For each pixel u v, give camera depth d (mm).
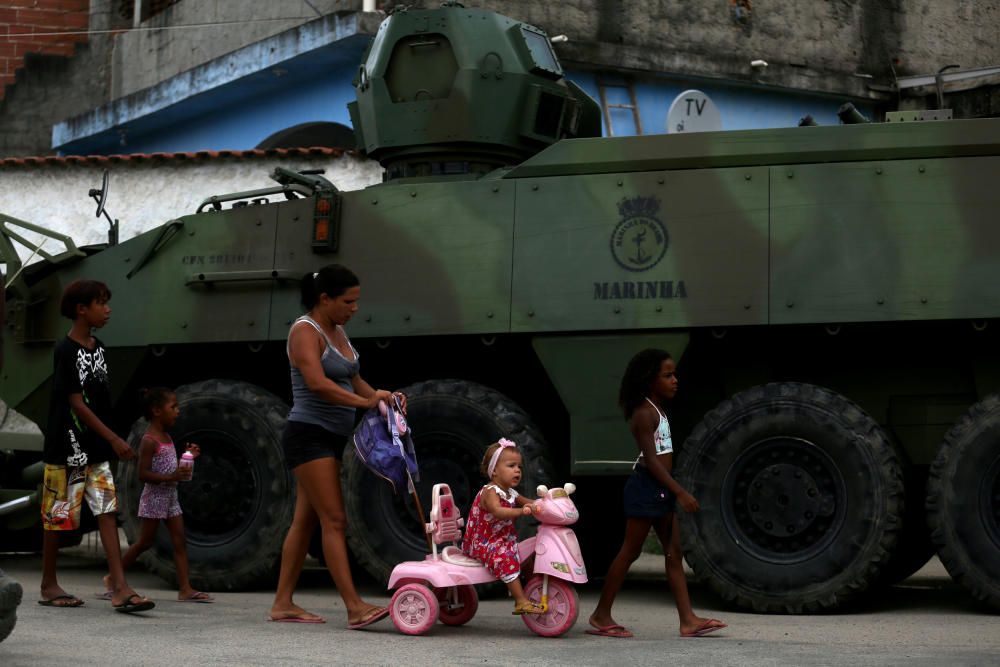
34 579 9453
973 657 5691
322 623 6832
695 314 7957
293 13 18484
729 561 7695
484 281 8383
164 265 9266
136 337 9273
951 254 7617
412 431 8414
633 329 8078
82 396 7148
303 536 6875
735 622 7176
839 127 7906
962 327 7816
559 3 17922
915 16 20656
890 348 8180
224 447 8867
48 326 9641
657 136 8211
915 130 7793
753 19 19375
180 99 18828
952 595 8789
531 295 8281
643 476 6422
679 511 7844
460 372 9156
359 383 6867
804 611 7531
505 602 8047
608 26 18250
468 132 9148
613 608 7988
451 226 8516
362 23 16422
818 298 7770
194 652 5719
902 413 8156
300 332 6617
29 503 9828
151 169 15094
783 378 8359
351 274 6703
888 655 5750
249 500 8797
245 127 18875
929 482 7492
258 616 7156
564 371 8195
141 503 7992
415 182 8953
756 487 7719
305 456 6637
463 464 8375
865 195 7793
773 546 7676
